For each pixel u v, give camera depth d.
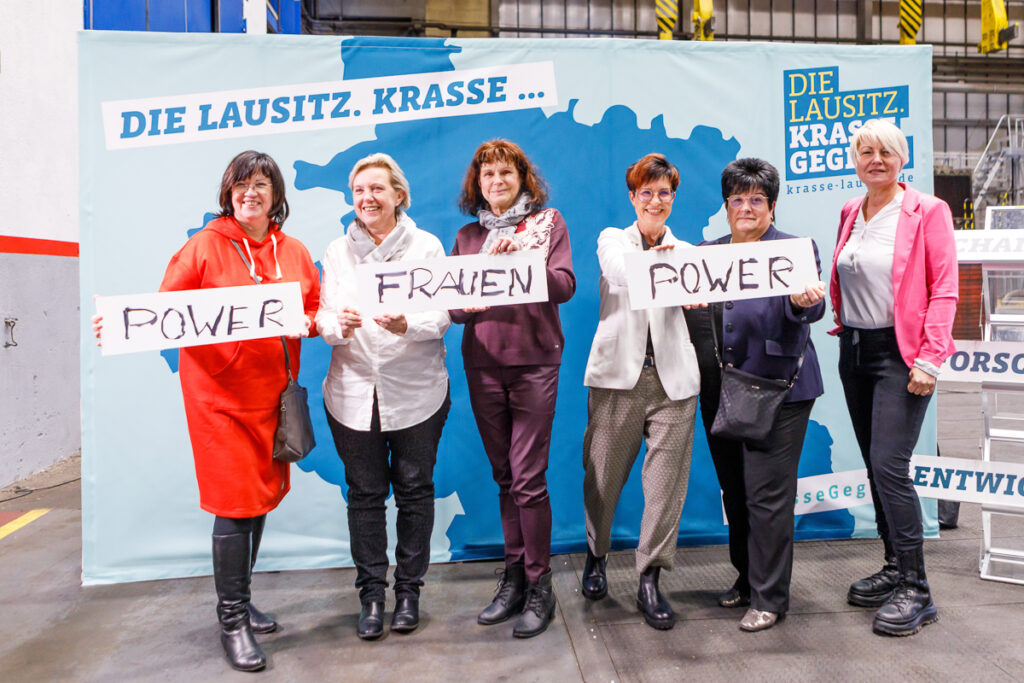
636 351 1.82
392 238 1.78
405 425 1.79
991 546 2.44
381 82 2.27
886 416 1.83
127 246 2.19
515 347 1.77
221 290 1.65
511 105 2.32
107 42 2.14
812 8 8.99
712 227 2.41
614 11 8.66
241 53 2.21
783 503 1.81
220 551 1.71
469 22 8.41
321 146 2.27
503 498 1.94
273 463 1.77
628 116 2.36
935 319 1.74
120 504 2.24
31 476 3.57
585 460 1.98
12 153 3.44
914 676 1.61
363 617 1.87
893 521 1.85
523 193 1.85
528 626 1.84
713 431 1.76
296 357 1.83
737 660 1.70
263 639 1.87
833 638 1.80
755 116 2.40
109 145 2.16
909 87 2.42
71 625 1.96
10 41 3.42
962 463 2.21
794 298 1.71
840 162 2.42
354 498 1.85
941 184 9.66
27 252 3.55
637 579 2.21
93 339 2.20
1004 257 2.18
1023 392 2.19
